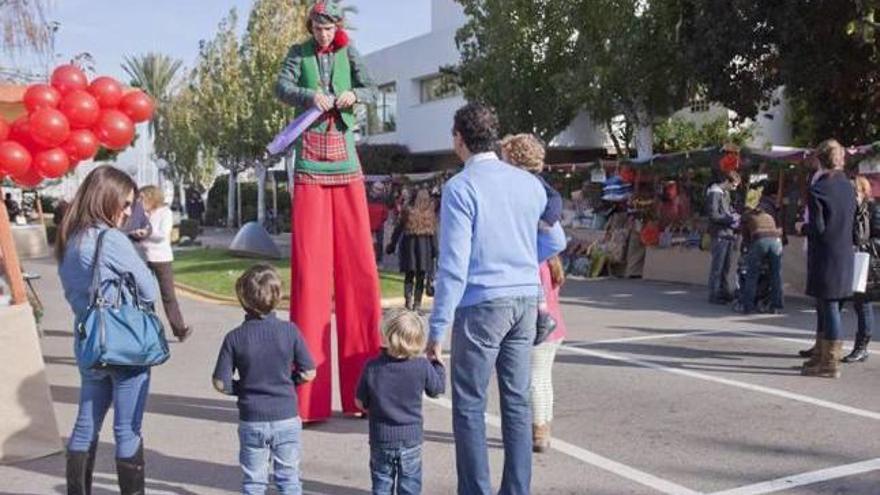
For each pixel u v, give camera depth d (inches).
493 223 175.8
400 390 184.2
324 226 265.4
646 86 869.8
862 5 569.0
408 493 188.1
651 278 678.5
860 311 344.8
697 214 650.8
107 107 236.5
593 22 902.4
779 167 549.3
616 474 220.4
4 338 230.2
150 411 287.6
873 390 303.6
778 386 310.7
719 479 215.9
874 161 491.2
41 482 217.2
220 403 298.8
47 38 637.9
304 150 263.4
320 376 266.2
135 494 192.9
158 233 362.0
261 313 187.5
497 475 221.1
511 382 180.9
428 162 1428.4
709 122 1037.8
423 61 1366.9
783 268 568.7
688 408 282.5
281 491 186.5
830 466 224.7
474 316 175.6
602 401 292.8
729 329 437.7
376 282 271.1
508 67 978.7
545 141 1024.9
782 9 660.1
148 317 185.9
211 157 1867.6
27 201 1015.6
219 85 1512.1
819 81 687.7
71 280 185.5
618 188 684.7
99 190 187.2
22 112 245.4
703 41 731.4
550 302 233.9
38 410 235.0
